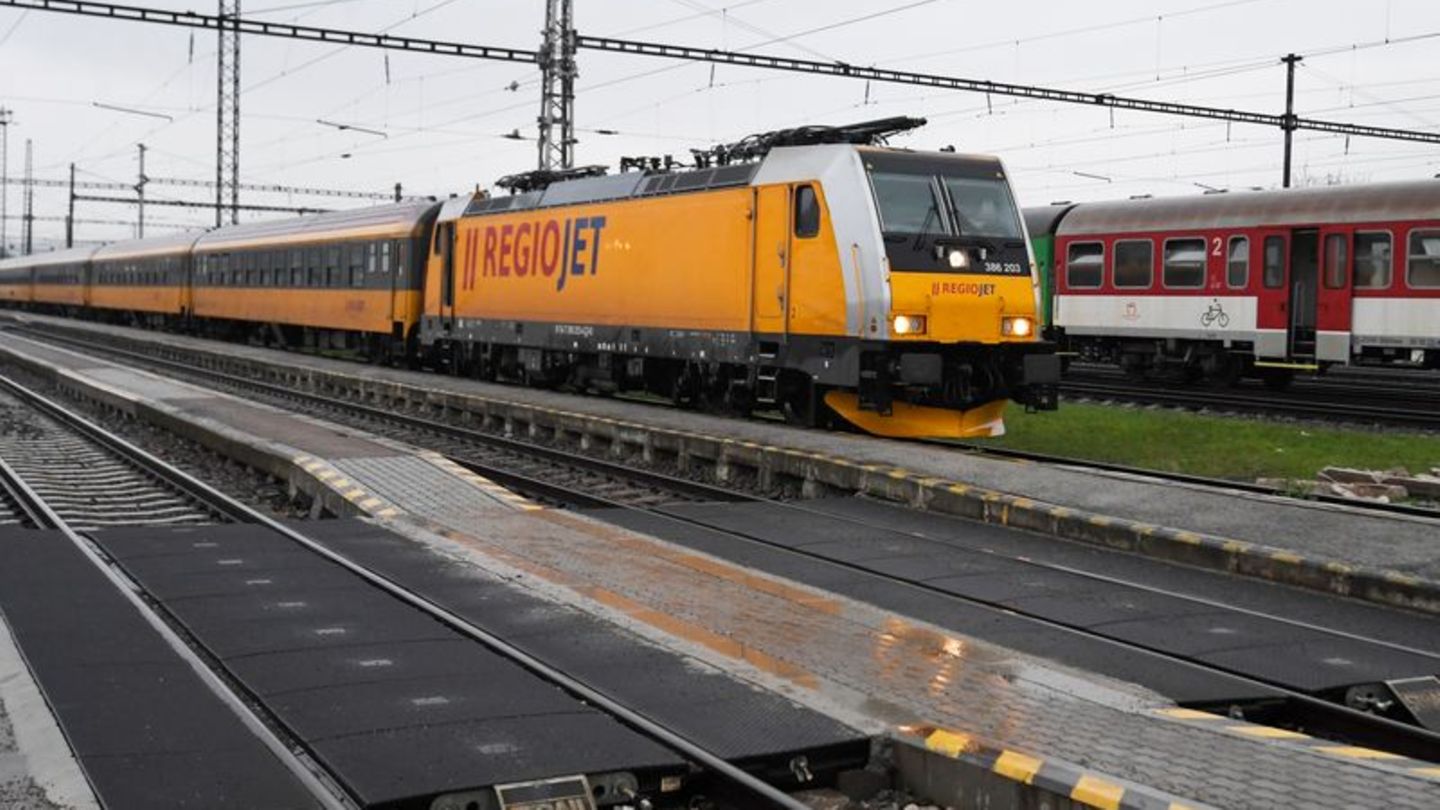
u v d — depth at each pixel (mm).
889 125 18141
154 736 6074
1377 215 24281
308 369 31797
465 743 6090
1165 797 5285
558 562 10320
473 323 27703
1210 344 27719
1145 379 30000
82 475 17578
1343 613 9258
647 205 21578
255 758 5820
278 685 6977
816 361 18031
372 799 5422
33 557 10062
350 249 36188
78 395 29781
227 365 37844
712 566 10234
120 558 10320
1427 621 9047
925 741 6148
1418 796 5426
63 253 73500
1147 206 28922
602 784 5770
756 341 19109
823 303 17812
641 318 21688
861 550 11211
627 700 6773
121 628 7949
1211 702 7090
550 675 7125
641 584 9555
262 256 43125
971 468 14117
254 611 8625
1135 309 28922
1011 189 18422
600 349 22891
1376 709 7441
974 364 17859
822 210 17859
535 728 6316
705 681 7105
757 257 19047
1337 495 14195
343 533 11562
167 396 25516
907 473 13734
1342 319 24844
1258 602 9562
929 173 17891
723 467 16312
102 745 5941
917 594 9648
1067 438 19562
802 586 9594
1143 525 11297
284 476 15898
